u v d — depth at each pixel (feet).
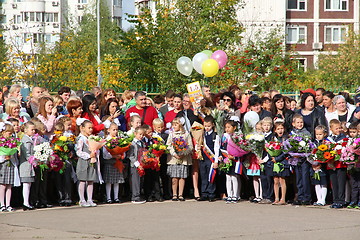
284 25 169.78
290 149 45.14
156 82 91.81
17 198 45.78
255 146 46.29
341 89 75.10
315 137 46.83
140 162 47.26
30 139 44.14
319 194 45.75
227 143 47.44
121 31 96.99
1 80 92.48
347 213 41.63
